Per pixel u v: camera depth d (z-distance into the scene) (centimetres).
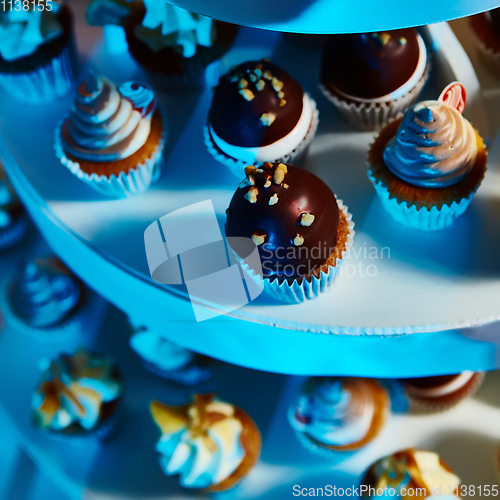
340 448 84
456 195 73
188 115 80
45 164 79
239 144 74
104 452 88
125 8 80
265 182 70
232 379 90
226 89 74
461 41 78
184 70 79
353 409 83
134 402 90
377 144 75
